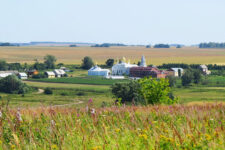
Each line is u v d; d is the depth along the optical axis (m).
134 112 63.66
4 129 49.50
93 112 58.69
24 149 42.47
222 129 49.00
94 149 40.31
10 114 55.72
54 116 58.03
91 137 45.53
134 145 43.03
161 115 63.84
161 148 41.91
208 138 43.47
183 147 41.75
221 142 42.59
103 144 41.34
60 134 48.03
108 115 62.09
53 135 46.19
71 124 53.38
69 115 57.34
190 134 45.69
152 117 62.56
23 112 62.06
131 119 57.09
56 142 45.31
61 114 61.16
